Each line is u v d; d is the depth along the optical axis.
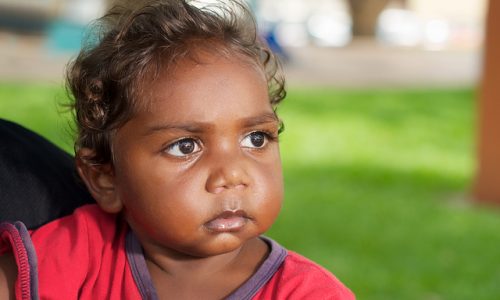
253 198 2.22
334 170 11.73
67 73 2.73
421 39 41.84
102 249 2.50
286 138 14.29
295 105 18.03
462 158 12.97
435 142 14.39
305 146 13.66
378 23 40.16
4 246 2.48
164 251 2.39
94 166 2.46
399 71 26.97
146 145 2.26
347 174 11.44
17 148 2.85
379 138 14.62
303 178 11.08
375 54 32.81
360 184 10.76
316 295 2.24
